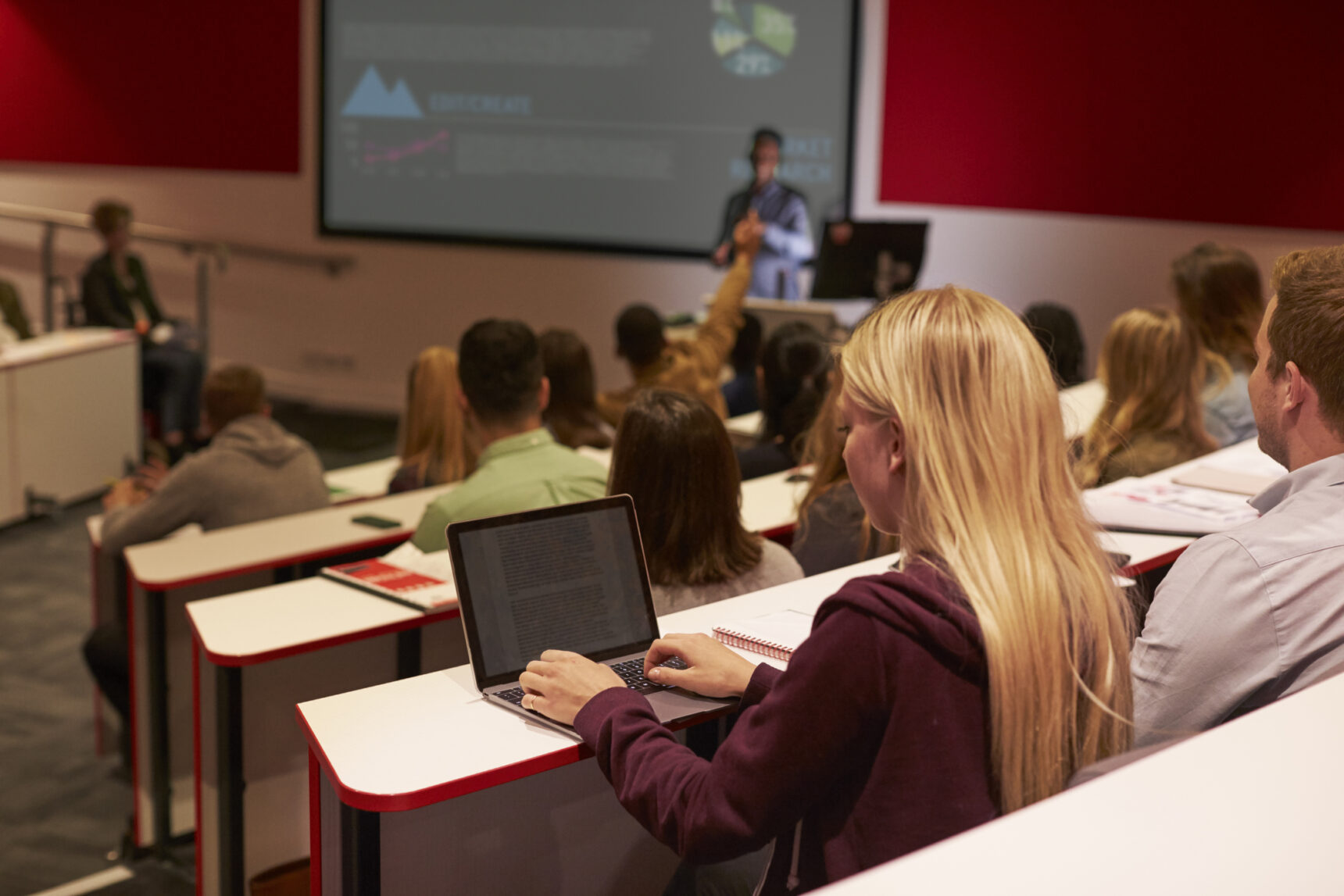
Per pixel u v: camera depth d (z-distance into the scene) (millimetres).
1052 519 1011
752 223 4422
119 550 2943
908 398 999
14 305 6156
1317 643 1158
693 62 6598
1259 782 744
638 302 6910
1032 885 633
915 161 6234
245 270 7723
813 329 3020
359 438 6906
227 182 7605
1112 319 5930
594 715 1235
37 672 3668
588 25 6746
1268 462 2447
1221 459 2488
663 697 1354
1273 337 1242
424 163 7180
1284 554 1172
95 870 2629
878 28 6227
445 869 1467
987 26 5934
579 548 1498
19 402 5141
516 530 1461
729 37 6504
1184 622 1213
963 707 952
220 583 2635
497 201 7098
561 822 1557
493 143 7031
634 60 6703
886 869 652
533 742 1282
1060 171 5898
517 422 2432
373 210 7340
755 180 6441
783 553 1853
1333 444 1213
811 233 6477
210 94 7492
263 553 2602
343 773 1215
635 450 1741
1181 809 710
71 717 3371
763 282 6453
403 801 1179
